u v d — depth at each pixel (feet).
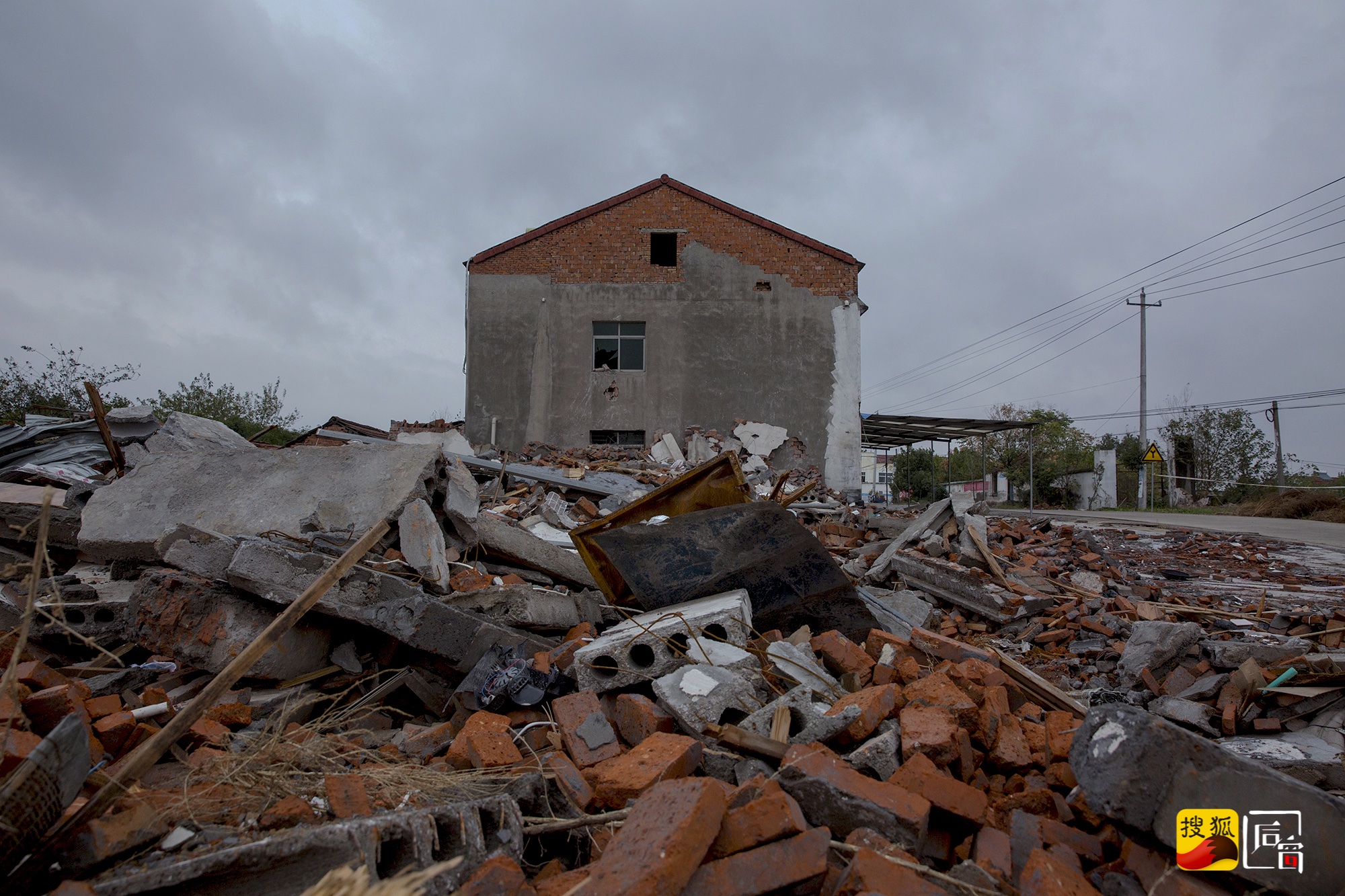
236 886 6.75
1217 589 30.27
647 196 62.75
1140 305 109.81
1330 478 105.60
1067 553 27.73
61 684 11.37
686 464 55.93
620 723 11.94
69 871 7.30
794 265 62.75
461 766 11.10
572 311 61.87
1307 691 14.73
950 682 12.12
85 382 26.02
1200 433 122.42
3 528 20.42
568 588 20.34
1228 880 7.61
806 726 10.79
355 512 17.87
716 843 7.42
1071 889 7.48
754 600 15.96
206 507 18.86
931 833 9.32
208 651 13.48
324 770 10.32
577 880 7.59
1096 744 8.51
